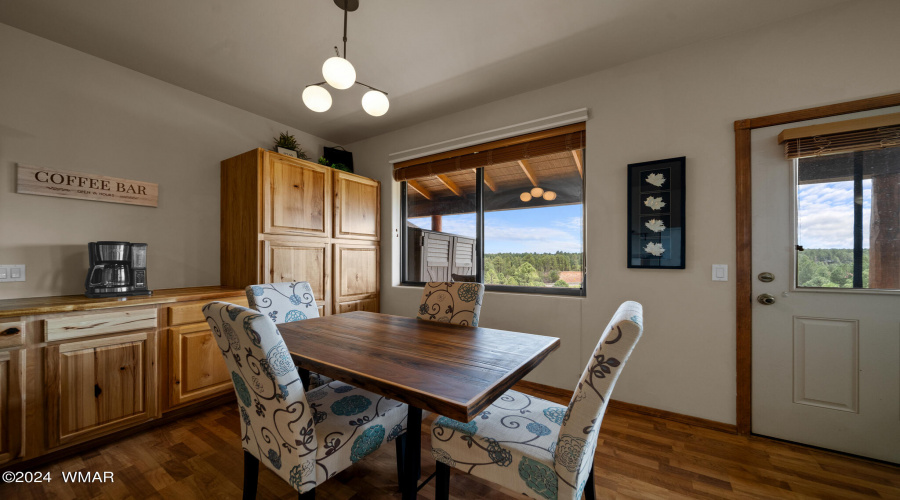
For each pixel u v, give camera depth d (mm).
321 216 2932
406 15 1820
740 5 1742
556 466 973
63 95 2084
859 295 1702
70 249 2105
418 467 1141
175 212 2557
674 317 2115
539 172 2775
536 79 2477
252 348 969
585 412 912
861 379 1696
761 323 1898
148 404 1979
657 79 2174
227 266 2723
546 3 1735
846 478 1541
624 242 2271
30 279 1968
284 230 2650
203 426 2064
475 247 3053
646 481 1526
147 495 1458
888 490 1459
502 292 2842
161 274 2488
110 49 2127
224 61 2258
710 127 2021
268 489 1496
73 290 2111
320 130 3441
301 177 2781
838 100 1724
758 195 1904
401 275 3588
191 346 2162
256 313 953
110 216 2264
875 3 1662
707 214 2027
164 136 2506
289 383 1003
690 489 1474
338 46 2094
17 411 1576
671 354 2119
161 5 1753
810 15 1788
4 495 1453
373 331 1656
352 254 3223
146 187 2410
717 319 2002
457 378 1045
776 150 1863
